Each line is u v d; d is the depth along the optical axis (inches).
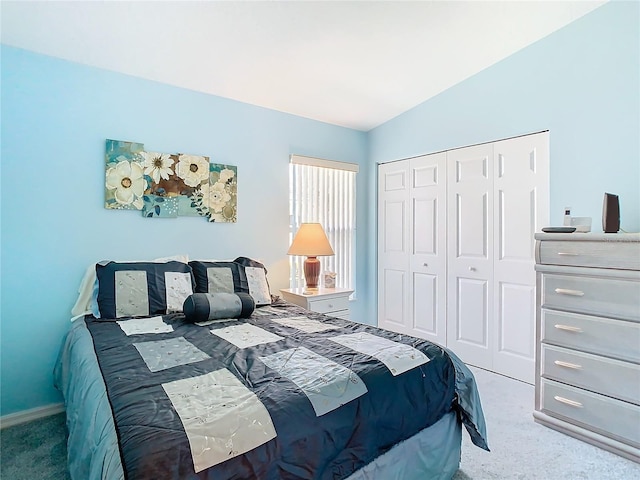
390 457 52.3
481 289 118.8
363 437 47.6
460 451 65.6
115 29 78.5
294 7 76.2
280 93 115.0
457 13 84.2
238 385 46.0
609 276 73.0
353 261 151.9
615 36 87.6
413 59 102.7
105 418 39.8
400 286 145.5
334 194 145.4
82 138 90.9
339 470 44.6
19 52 82.8
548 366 82.3
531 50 103.2
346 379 49.6
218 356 56.8
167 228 103.7
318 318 84.9
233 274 101.0
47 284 87.1
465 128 120.2
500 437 77.6
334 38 88.7
